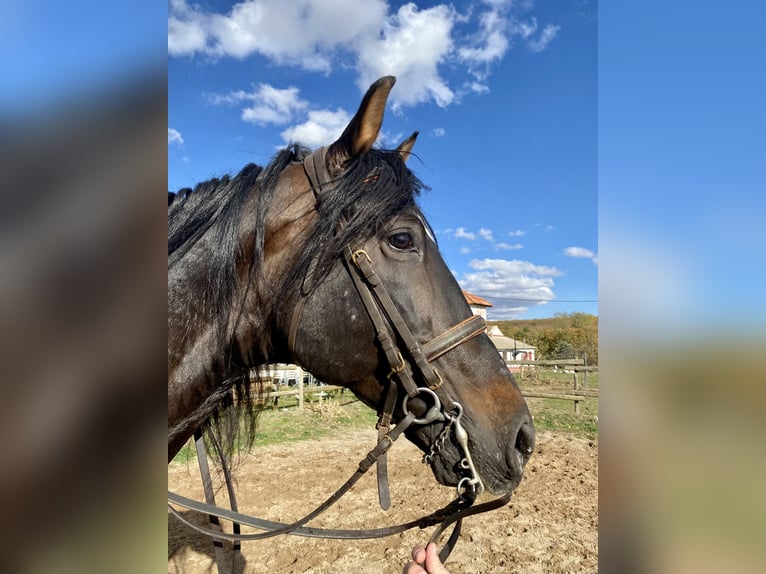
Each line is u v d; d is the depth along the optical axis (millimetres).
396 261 1757
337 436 9414
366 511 5430
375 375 1814
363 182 1781
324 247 1724
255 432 2270
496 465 1724
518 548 4602
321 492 6031
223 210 1837
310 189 1862
